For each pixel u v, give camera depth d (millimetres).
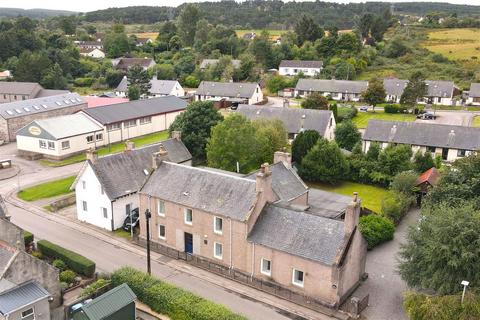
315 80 146875
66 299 38594
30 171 74438
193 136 72562
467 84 150875
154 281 37844
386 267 44938
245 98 130625
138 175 55750
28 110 97375
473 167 48656
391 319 36469
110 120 89250
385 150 70812
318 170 68312
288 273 39562
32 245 47344
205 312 33781
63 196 62938
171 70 168125
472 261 33812
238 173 56844
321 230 39219
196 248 45688
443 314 31938
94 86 160000
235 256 42812
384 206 55688
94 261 45438
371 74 167000
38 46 177250
